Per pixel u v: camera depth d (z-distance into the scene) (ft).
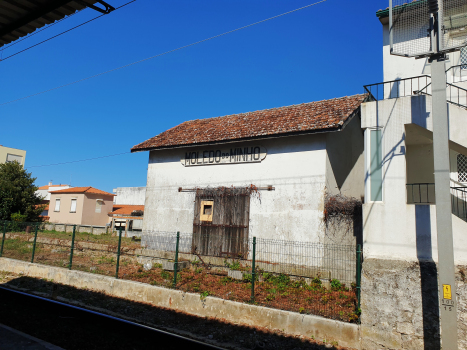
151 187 53.31
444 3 23.36
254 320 27.45
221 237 44.68
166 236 49.96
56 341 21.99
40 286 39.32
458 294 22.43
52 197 120.57
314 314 26.61
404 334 23.20
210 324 27.81
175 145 49.75
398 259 24.75
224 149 46.78
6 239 57.06
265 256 40.96
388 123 27.89
